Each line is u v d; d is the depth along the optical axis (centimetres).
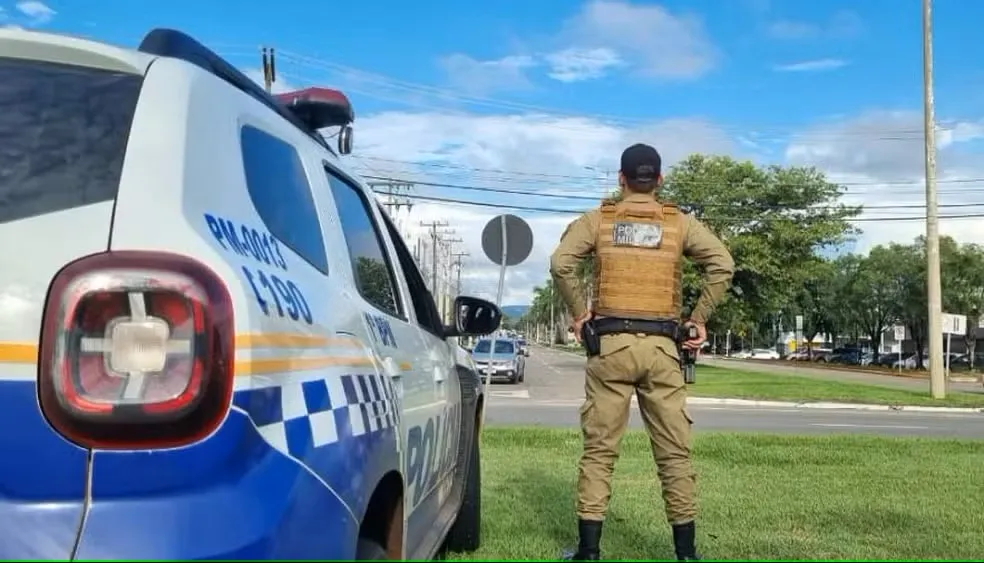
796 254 3875
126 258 186
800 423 1631
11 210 194
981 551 523
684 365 435
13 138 206
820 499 693
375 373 269
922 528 591
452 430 423
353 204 339
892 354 7231
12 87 219
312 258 260
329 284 261
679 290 434
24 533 174
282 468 194
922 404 2289
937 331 2497
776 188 3872
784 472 845
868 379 4053
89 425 177
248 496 184
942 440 1150
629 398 429
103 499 177
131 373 181
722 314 3888
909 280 6116
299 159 281
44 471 178
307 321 224
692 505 428
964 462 927
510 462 884
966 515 633
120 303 183
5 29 231
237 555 178
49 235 190
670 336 423
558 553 488
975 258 5781
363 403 247
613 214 431
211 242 198
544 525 577
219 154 223
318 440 212
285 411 201
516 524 579
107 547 173
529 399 2205
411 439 311
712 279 430
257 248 220
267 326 199
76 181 199
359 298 290
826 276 3947
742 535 559
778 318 7612
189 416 180
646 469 843
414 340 358
